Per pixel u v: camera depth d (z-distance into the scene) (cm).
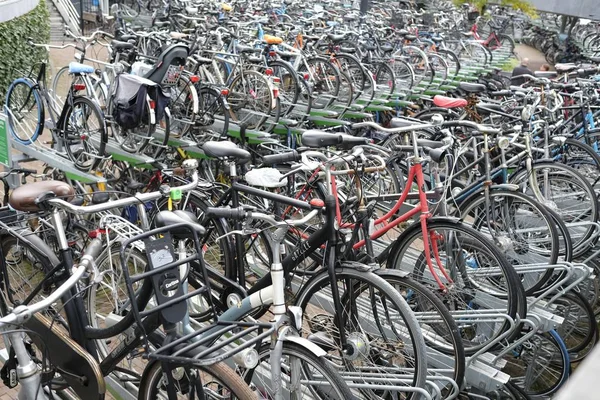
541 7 1211
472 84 550
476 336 341
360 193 302
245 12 938
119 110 427
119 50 555
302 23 909
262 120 568
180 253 236
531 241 390
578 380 62
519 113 551
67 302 240
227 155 306
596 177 508
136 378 289
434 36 979
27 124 486
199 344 199
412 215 338
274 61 631
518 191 382
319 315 315
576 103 602
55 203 234
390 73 759
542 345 366
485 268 349
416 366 274
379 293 302
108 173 470
